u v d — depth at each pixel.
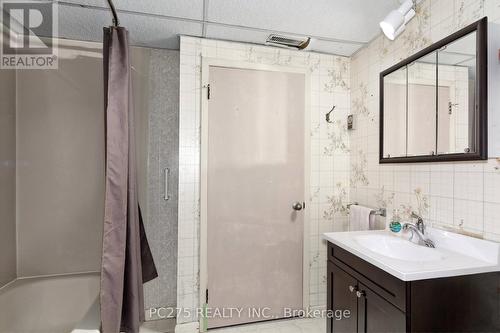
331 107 2.18
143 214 2.10
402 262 1.13
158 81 2.13
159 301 2.12
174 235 2.15
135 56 2.09
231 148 1.98
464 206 1.25
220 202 1.97
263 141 2.04
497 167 1.12
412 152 1.55
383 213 1.79
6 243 1.81
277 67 2.07
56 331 1.82
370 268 1.25
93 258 2.04
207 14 1.66
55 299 1.87
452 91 1.30
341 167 2.20
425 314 1.04
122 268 1.27
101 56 2.05
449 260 1.15
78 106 2.02
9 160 1.85
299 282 2.12
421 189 1.50
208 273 1.95
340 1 1.53
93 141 2.04
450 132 1.31
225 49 1.99
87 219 2.03
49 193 1.97
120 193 1.28
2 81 1.78
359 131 2.09
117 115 1.29
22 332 1.75
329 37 1.92
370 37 1.91
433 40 1.43
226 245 1.98
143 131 2.10
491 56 1.14
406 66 1.60
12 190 1.88
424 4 1.49
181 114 1.92
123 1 1.52
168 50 2.16
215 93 1.96
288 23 1.75
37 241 1.95
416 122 1.52
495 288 1.10
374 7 1.58
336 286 1.54
